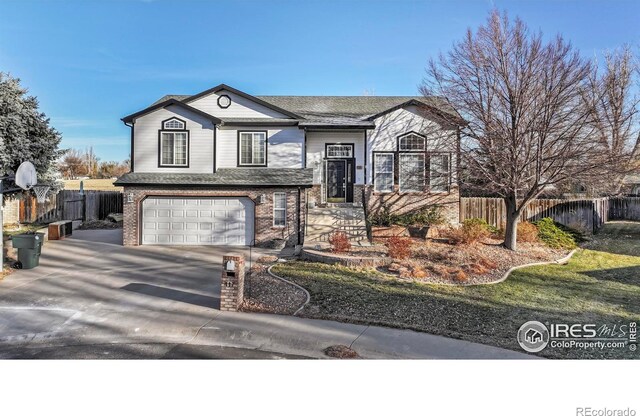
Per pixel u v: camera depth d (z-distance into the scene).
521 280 11.30
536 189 13.23
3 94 20.38
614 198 22.36
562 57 12.60
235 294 8.64
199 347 7.00
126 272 12.09
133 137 17.17
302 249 14.07
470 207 19.67
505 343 7.07
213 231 16.84
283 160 18.14
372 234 16.56
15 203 22.09
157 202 16.83
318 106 21.80
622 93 19.89
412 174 18.42
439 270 11.69
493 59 13.38
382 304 9.04
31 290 10.20
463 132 14.04
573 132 12.39
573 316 8.48
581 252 15.07
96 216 25.38
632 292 10.27
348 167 19.03
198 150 17.25
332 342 7.09
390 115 18.75
